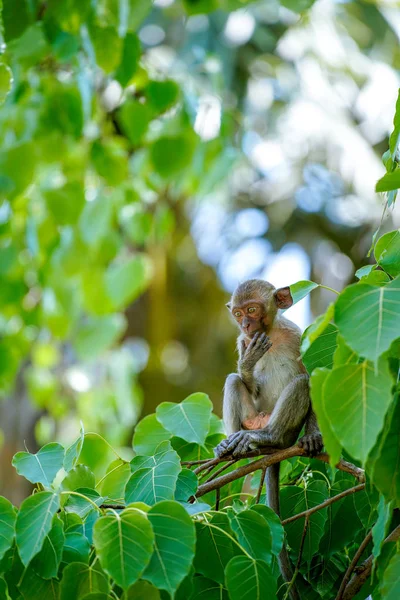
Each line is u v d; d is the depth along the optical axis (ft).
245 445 23.54
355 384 14.57
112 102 49.06
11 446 60.39
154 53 54.60
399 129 17.75
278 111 64.69
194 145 41.01
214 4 36.06
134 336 77.97
